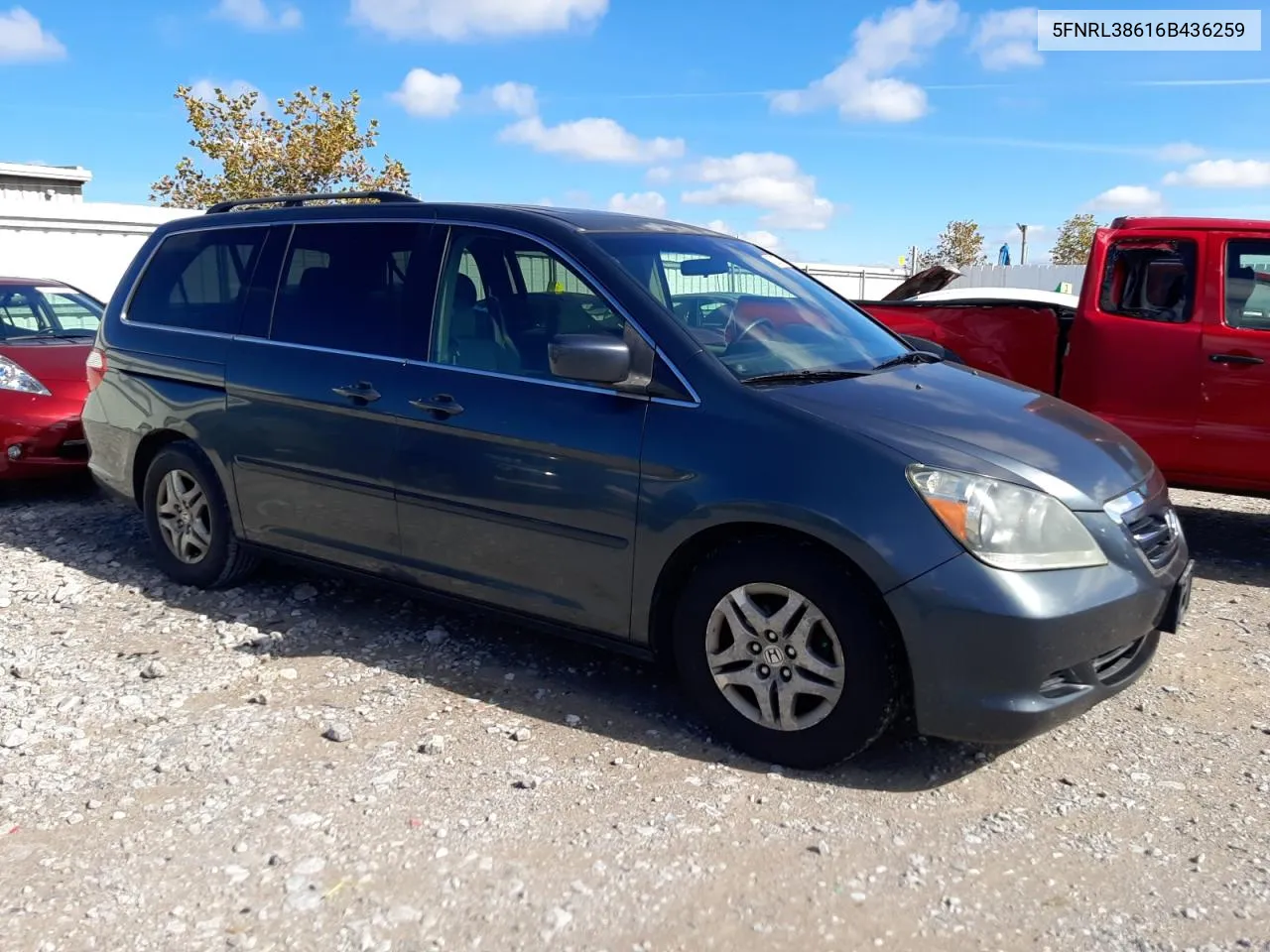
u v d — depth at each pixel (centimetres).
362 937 258
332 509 446
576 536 372
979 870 287
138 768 344
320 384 441
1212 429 564
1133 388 582
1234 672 430
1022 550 312
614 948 254
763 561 335
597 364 352
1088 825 311
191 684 411
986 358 668
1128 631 328
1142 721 383
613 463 360
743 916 266
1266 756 356
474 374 400
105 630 471
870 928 262
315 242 468
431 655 441
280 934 259
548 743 362
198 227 521
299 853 294
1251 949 253
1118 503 339
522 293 404
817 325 432
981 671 309
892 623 322
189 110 2825
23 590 524
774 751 344
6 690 405
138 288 539
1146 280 584
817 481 324
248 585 529
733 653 346
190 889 277
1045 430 361
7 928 260
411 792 327
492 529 394
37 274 1566
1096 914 268
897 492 317
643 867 287
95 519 670
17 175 2498
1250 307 556
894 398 362
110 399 539
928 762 350
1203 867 289
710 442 344
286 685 411
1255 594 536
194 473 501
